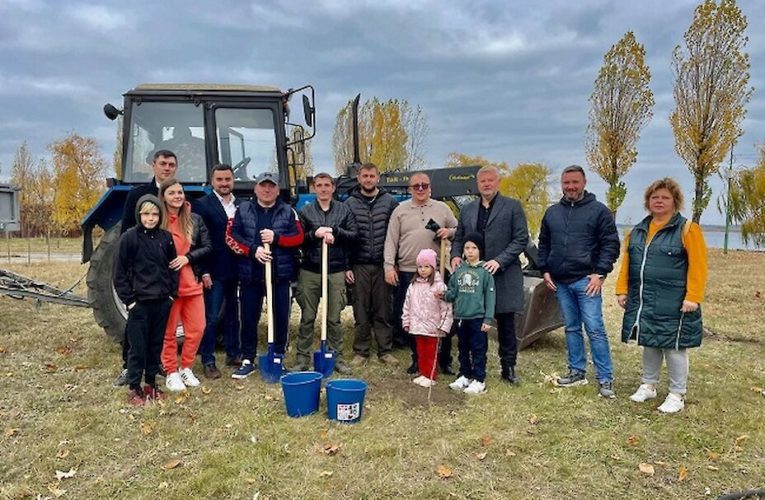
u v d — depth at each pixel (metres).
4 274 5.83
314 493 2.73
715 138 17.06
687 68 17.16
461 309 4.16
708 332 6.16
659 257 3.75
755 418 3.70
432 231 4.70
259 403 3.84
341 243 4.57
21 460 3.02
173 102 5.07
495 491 2.79
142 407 3.74
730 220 18.41
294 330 6.04
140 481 2.83
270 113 5.18
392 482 2.85
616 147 19.55
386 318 4.97
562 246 4.18
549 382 4.39
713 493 2.82
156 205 3.74
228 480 2.82
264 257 4.19
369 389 4.19
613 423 3.63
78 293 8.28
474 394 4.11
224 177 4.38
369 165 4.74
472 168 5.88
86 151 22.92
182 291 4.02
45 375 4.39
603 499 2.75
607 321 6.78
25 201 25.48
